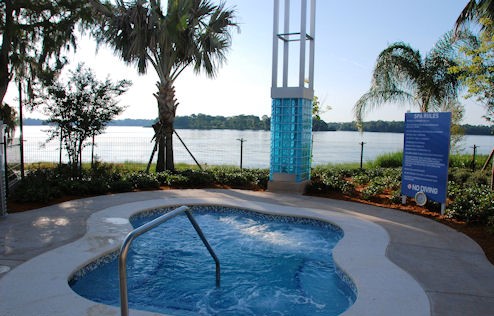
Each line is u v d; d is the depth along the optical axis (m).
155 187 10.46
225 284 5.12
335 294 4.80
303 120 9.86
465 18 10.17
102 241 5.62
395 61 12.62
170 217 3.77
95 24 11.59
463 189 9.00
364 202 8.66
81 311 3.56
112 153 20.42
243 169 12.83
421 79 12.55
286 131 9.94
